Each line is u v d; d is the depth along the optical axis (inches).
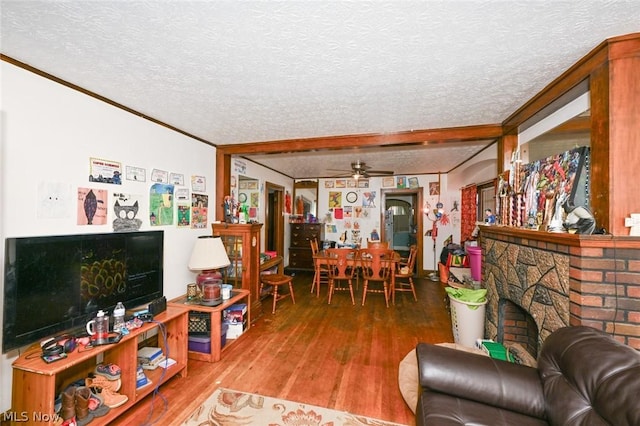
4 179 61.2
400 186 233.5
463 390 52.9
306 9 46.3
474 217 188.4
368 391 78.4
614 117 56.8
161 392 77.7
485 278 112.1
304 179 255.1
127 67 66.4
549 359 52.8
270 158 173.8
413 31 52.2
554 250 67.5
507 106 89.4
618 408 37.3
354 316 137.3
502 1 44.3
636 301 54.7
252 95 81.7
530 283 77.9
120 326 70.7
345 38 54.4
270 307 150.6
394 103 87.2
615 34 54.0
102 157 83.0
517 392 51.1
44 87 68.5
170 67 66.3
